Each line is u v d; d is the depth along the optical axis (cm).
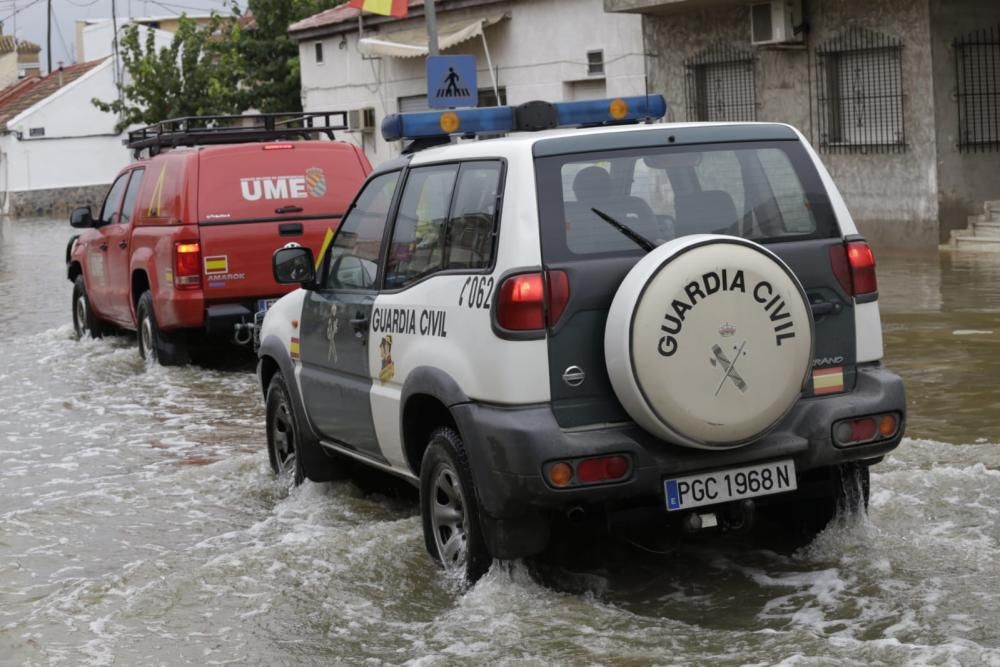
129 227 1348
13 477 883
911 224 1939
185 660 521
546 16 2542
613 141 555
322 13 3403
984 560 572
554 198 541
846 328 571
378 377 640
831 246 570
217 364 1323
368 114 3145
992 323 1248
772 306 523
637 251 539
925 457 754
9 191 5509
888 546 595
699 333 515
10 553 694
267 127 1385
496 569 561
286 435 805
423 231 612
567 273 529
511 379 527
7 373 1333
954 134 1902
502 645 509
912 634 499
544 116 664
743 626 525
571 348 529
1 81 7869
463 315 555
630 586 581
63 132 5578
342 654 521
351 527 709
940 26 1878
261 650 528
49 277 2447
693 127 571
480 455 539
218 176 1222
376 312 639
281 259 716
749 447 538
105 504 788
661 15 2281
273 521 732
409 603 574
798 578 575
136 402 1144
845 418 554
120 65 5572
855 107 2006
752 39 2069
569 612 536
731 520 550
